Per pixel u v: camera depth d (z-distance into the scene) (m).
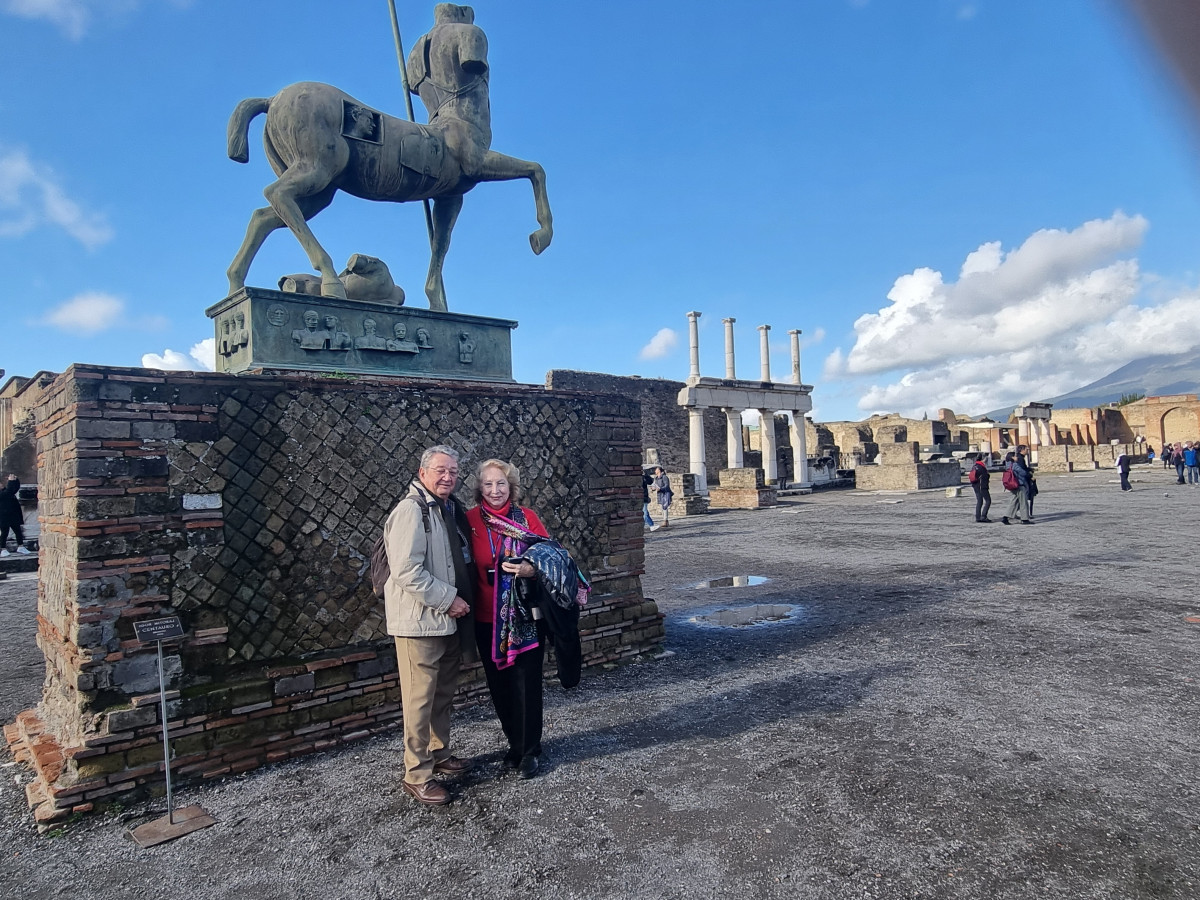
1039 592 8.04
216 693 3.89
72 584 3.67
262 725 4.02
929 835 2.92
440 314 6.11
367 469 4.58
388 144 5.92
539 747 3.72
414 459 4.81
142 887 2.84
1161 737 3.86
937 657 5.59
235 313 5.34
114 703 3.67
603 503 5.98
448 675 3.73
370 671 4.46
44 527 4.58
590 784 3.57
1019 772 3.48
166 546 3.84
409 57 6.80
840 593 8.62
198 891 2.79
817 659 5.71
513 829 3.15
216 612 3.99
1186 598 7.42
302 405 4.34
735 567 11.42
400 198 6.28
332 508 4.42
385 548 3.62
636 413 6.28
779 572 10.65
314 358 5.33
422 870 2.86
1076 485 27.98
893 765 3.61
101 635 3.64
